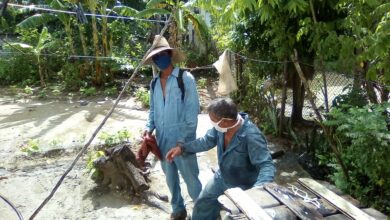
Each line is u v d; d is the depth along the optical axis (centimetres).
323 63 442
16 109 876
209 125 702
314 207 222
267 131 630
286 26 500
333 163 431
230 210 222
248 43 612
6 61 1170
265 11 458
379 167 333
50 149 581
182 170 344
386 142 317
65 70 1129
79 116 805
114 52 1152
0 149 601
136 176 436
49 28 1373
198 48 1288
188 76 335
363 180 387
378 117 335
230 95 768
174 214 378
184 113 335
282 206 225
